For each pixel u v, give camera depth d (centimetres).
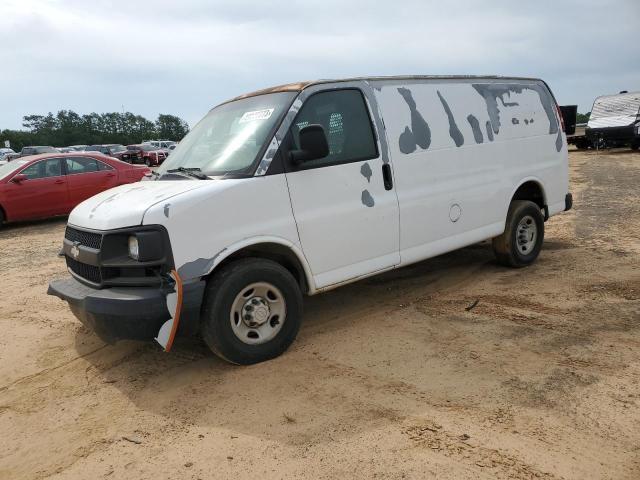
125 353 462
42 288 690
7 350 485
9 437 346
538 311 507
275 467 295
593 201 1121
